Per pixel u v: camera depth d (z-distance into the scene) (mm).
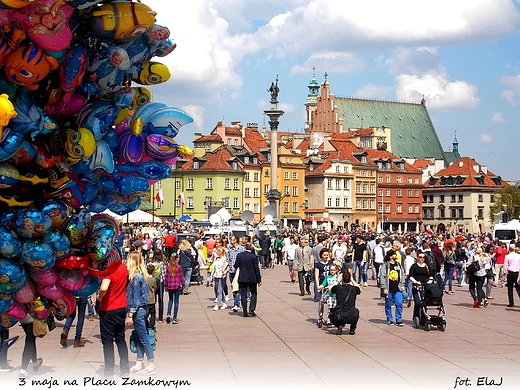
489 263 27359
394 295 19688
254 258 21266
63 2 7859
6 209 8867
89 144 8766
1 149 8289
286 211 120750
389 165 142000
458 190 146375
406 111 171875
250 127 145375
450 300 26984
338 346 16031
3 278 8797
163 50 9375
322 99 164125
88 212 9500
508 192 126938
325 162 128875
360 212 132125
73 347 15500
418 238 46188
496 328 19219
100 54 8742
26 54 7980
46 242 8992
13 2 7527
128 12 8453
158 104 9594
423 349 15734
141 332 12781
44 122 8492
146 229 46031
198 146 119375
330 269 18906
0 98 7781
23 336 17047
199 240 37906
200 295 27719
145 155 9539
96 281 9859
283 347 15852
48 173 9016
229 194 112375
